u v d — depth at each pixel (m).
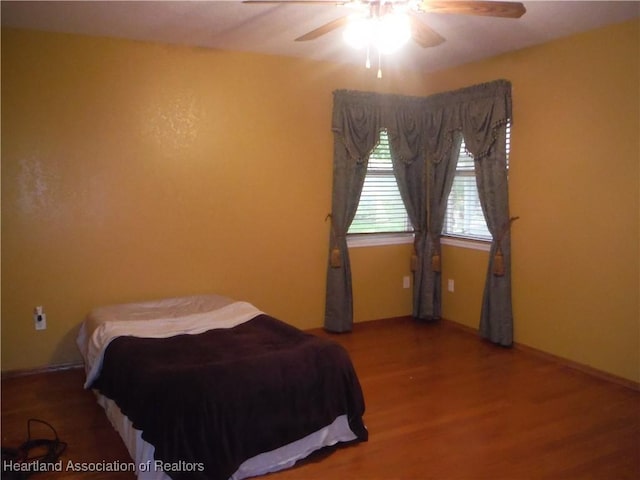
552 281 4.04
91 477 2.48
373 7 2.35
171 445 2.25
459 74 4.75
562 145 3.90
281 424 2.52
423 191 5.04
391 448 2.75
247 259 4.49
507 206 4.30
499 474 2.51
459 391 3.49
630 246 3.52
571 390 3.51
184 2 3.13
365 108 4.73
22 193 3.69
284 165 4.56
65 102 3.75
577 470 2.54
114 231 3.99
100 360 3.07
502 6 2.31
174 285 4.23
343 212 4.73
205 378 2.44
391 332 4.83
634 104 3.44
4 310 3.71
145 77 3.98
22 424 3.03
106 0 3.08
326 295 4.83
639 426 2.99
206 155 4.25
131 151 3.99
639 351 3.50
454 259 4.99
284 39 3.93
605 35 3.58
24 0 3.06
